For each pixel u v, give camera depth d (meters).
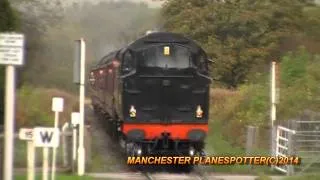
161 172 67.12
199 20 161.88
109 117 101.06
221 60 153.12
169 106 69.50
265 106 97.06
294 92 96.56
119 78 72.31
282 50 157.00
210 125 108.00
